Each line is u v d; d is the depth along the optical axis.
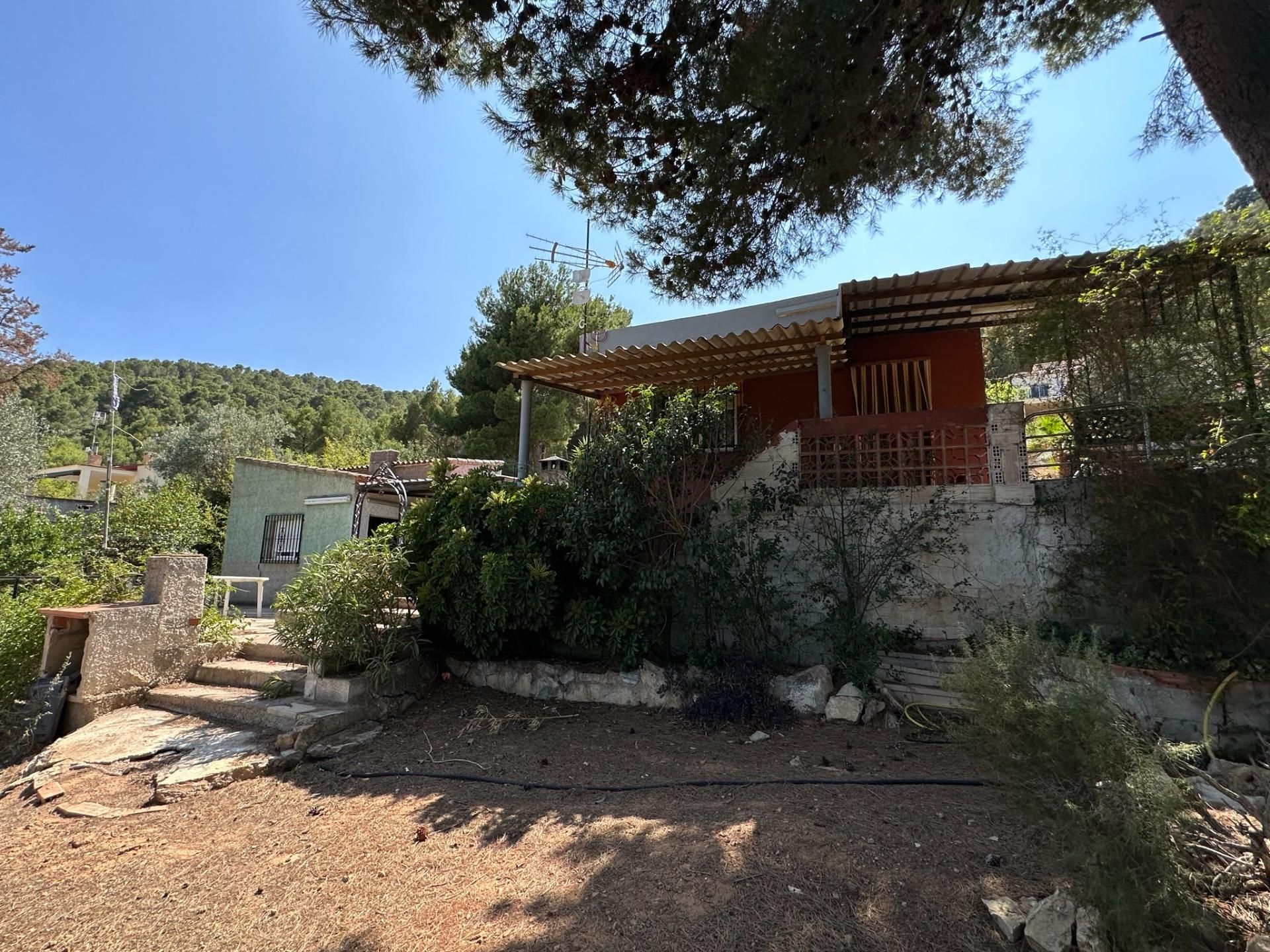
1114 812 2.21
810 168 4.73
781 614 6.24
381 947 2.61
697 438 6.20
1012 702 2.63
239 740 5.18
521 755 4.88
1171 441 4.84
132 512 12.16
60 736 5.89
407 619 6.59
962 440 6.16
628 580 6.32
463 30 4.12
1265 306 5.17
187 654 6.84
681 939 2.54
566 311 19.05
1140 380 5.29
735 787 4.06
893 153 4.90
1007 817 3.32
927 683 5.45
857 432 6.46
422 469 14.08
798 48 4.21
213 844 3.65
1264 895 2.26
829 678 5.71
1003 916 2.46
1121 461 5.05
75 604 7.19
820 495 6.41
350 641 5.89
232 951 2.64
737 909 2.70
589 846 3.38
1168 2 2.78
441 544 6.65
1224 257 5.30
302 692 6.12
